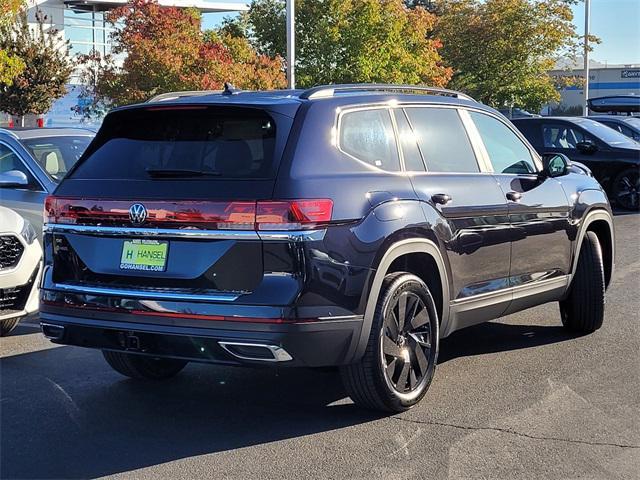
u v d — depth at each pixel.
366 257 4.70
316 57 23.89
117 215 4.80
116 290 4.78
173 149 4.92
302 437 4.78
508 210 5.97
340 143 4.90
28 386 5.81
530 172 6.57
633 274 9.95
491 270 5.84
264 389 5.73
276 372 6.15
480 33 30.88
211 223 4.51
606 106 27.50
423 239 5.13
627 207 16.30
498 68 31.31
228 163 4.69
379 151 5.17
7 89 26.22
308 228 4.45
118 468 4.36
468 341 6.94
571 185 6.83
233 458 4.48
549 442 4.62
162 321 4.61
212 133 4.89
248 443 4.70
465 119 6.02
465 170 5.79
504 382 5.74
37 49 26.89
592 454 4.46
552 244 6.47
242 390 5.72
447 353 6.54
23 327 7.75
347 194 4.70
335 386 5.77
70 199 5.04
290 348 4.42
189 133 4.95
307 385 5.81
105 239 4.90
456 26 31.38
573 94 50.75
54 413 5.24
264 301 4.39
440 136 5.71
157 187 4.72
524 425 4.90
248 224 4.44
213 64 18.61
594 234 6.99
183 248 4.62
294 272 4.42
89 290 4.87
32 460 4.48
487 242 5.76
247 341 4.41
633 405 5.23
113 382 5.91
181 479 4.21
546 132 16.89
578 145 16.45
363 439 4.72
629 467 4.29
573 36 30.92
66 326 4.98
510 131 6.54
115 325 4.77
